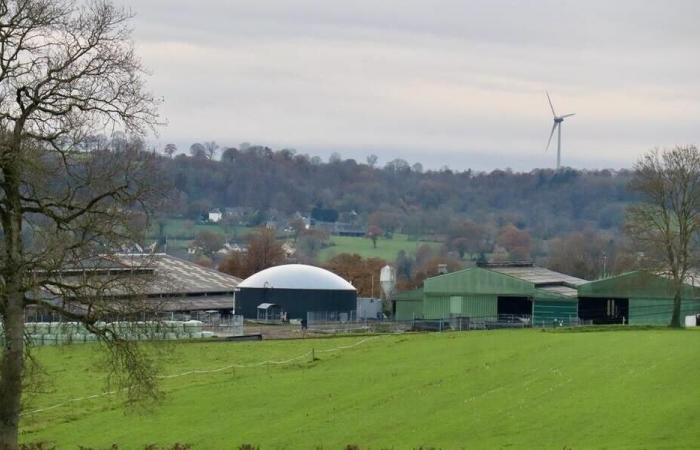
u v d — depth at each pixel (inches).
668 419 4749.0
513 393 5895.7
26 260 4170.8
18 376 4207.7
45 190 4244.6
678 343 7180.1
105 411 6195.9
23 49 4180.6
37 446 4972.9
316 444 5083.7
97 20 4343.0
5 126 4133.9
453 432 5064.0
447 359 7485.2
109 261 4303.6
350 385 6717.5
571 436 4672.7
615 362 6505.9
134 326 4365.2
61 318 4330.7
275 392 6614.2
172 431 5649.6
